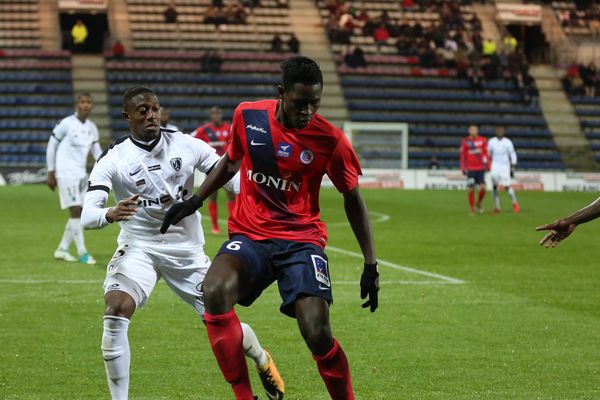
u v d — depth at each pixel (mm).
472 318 26609
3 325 24641
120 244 17844
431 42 124312
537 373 20000
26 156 103875
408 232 53719
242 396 14805
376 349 22266
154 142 17484
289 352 21812
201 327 24578
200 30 121625
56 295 29469
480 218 64688
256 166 15203
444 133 113500
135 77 112000
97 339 22953
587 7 136375
